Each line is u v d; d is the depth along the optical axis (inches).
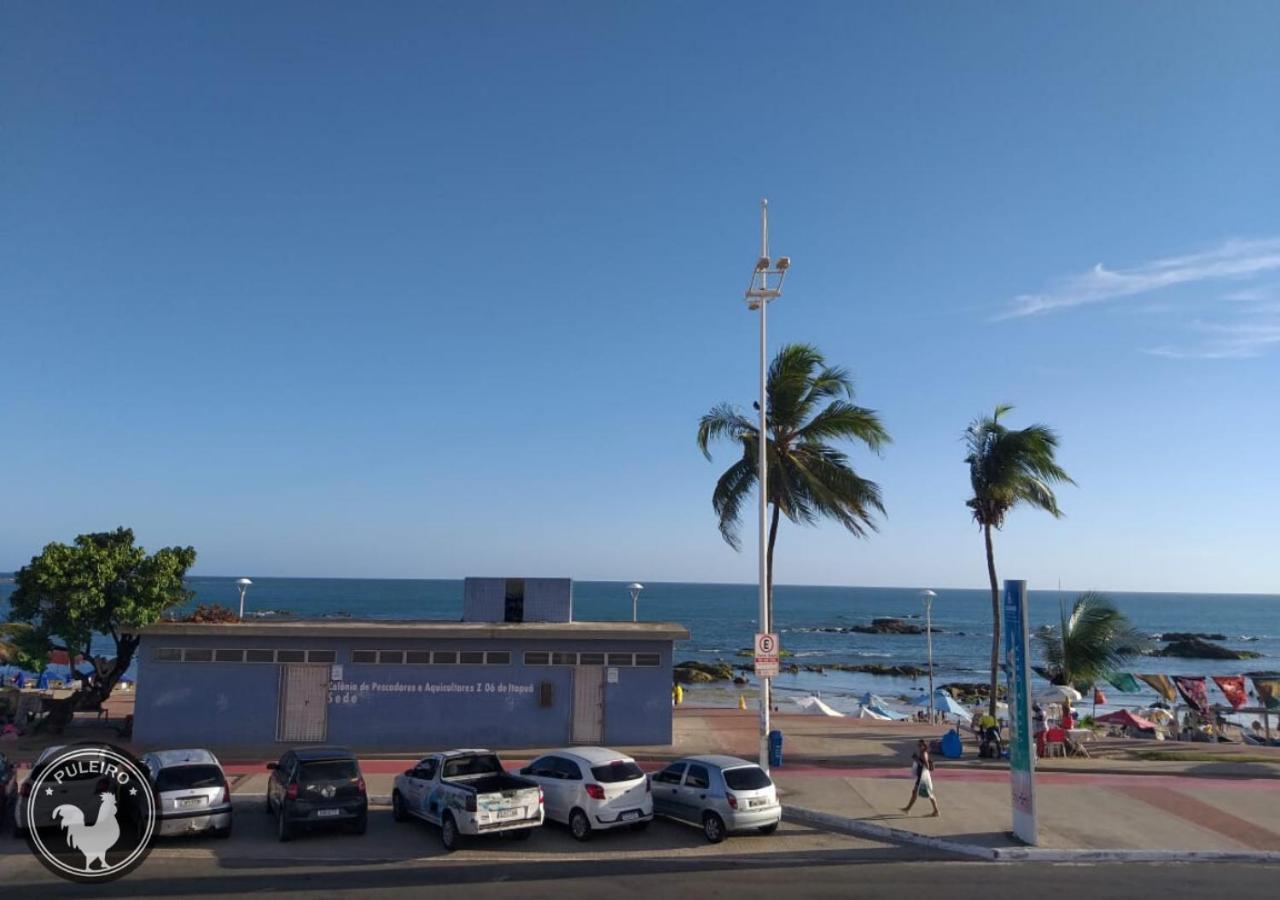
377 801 842.2
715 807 715.4
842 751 1106.7
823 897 562.9
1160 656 4431.6
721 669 3105.3
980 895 570.3
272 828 749.9
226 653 1092.5
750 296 946.1
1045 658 1288.1
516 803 689.6
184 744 1072.2
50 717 1149.7
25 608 1188.5
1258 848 701.9
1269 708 1307.8
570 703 1117.7
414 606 6491.1
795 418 1095.0
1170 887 597.3
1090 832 745.0
